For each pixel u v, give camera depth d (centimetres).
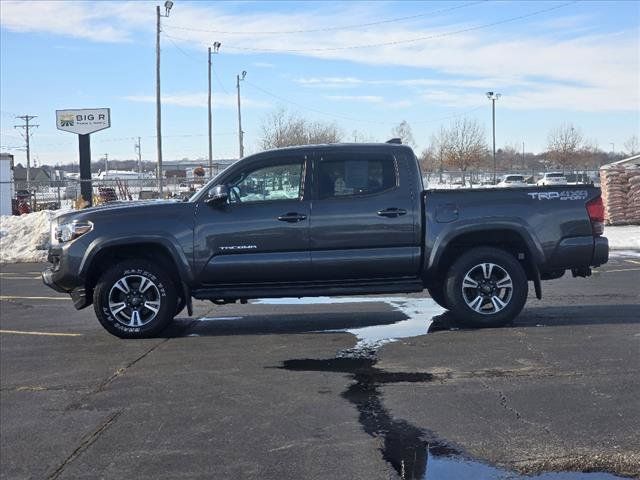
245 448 478
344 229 790
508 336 766
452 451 458
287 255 791
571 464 432
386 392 584
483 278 811
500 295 811
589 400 546
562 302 996
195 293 804
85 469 458
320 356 711
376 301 1051
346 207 792
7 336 871
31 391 631
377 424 512
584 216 804
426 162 5850
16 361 740
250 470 442
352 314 943
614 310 919
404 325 852
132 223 794
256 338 808
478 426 499
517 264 805
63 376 675
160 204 807
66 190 3472
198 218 794
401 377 625
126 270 804
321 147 809
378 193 798
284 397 582
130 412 562
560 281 1227
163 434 511
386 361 680
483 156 5719
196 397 591
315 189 798
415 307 987
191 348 766
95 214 805
